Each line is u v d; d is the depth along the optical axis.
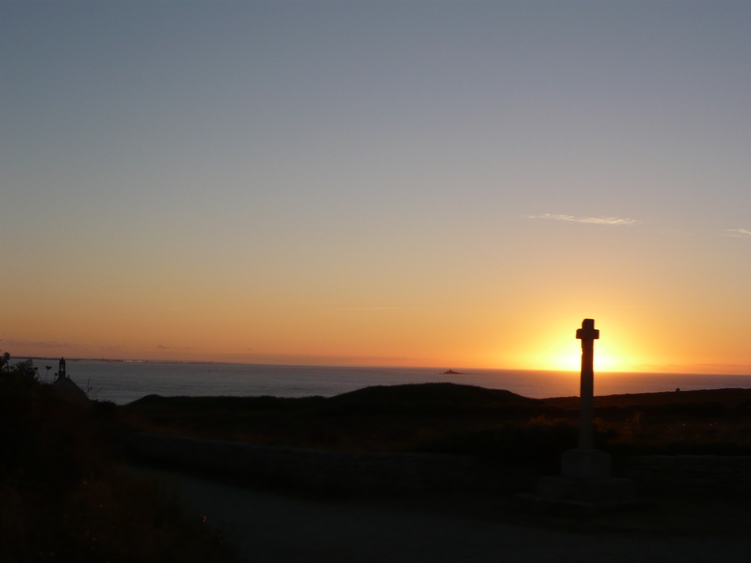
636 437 16.97
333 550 10.02
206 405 47.78
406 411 40.31
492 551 9.98
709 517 12.25
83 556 7.64
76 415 11.50
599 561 9.44
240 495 14.46
